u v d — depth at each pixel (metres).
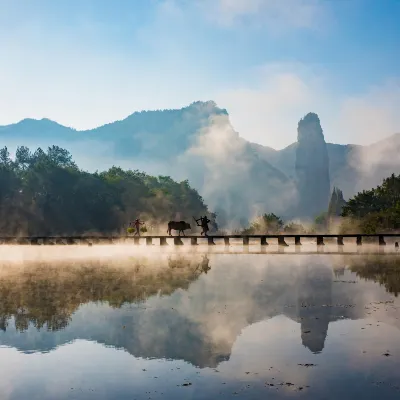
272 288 22.17
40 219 121.25
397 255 42.41
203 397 8.82
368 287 22.05
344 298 19.09
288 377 9.80
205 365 10.73
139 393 9.10
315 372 10.06
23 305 18.16
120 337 13.29
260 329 14.01
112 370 10.48
